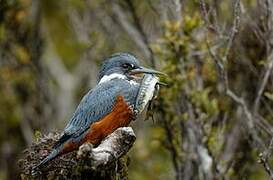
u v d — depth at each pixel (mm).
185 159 15977
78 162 11102
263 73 15766
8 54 20375
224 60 14812
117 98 12859
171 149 16203
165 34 15641
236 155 16719
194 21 15445
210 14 15805
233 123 16656
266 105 15797
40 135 12898
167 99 15594
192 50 15781
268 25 15141
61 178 11930
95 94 12961
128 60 13609
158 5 17328
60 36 23203
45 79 21188
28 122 20938
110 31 19344
